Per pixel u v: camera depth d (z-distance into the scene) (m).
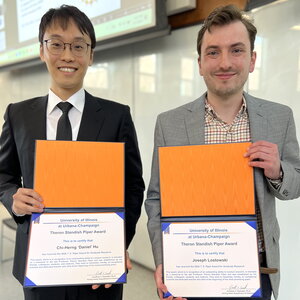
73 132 1.00
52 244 0.86
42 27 0.99
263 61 1.69
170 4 2.02
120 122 1.06
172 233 0.85
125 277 0.88
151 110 2.35
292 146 0.89
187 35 2.01
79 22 0.97
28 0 3.05
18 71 3.90
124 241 0.89
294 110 1.58
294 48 1.54
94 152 0.90
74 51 0.98
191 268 0.84
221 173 0.84
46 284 0.85
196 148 0.86
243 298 0.85
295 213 1.62
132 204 1.08
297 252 1.63
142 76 2.38
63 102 1.01
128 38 2.17
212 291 0.83
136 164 1.10
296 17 1.52
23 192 0.87
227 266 0.83
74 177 0.88
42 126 0.99
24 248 1.00
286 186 0.81
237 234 0.83
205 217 0.84
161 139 0.98
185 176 0.85
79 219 0.88
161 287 0.84
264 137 0.88
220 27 0.85
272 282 0.89
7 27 3.51
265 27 1.65
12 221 2.47
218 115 0.93
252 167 0.83
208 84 0.89
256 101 0.94
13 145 1.05
